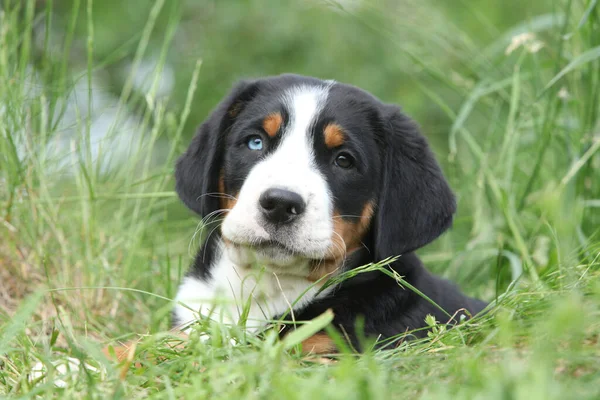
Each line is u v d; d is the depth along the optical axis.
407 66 13.12
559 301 4.23
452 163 8.15
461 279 7.85
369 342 5.16
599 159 7.40
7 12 7.90
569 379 3.57
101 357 4.15
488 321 4.70
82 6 15.02
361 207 5.80
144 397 4.00
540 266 6.77
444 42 9.23
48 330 6.32
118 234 7.51
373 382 3.41
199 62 7.85
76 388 4.12
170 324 6.38
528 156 8.46
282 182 5.33
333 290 5.75
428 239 6.00
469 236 8.39
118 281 7.04
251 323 5.82
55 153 7.65
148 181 7.72
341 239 5.60
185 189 6.32
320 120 5.73
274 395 3.50
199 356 4.17
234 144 5.95
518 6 15.39
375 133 5.97
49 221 7.14
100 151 7.64
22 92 7.31
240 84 6.29
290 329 5.60
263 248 5.42
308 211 5.34
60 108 7.87
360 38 15.48
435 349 4.38
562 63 7.73
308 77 6.29
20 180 7.11
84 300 6.83
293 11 15.76
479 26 14.80
